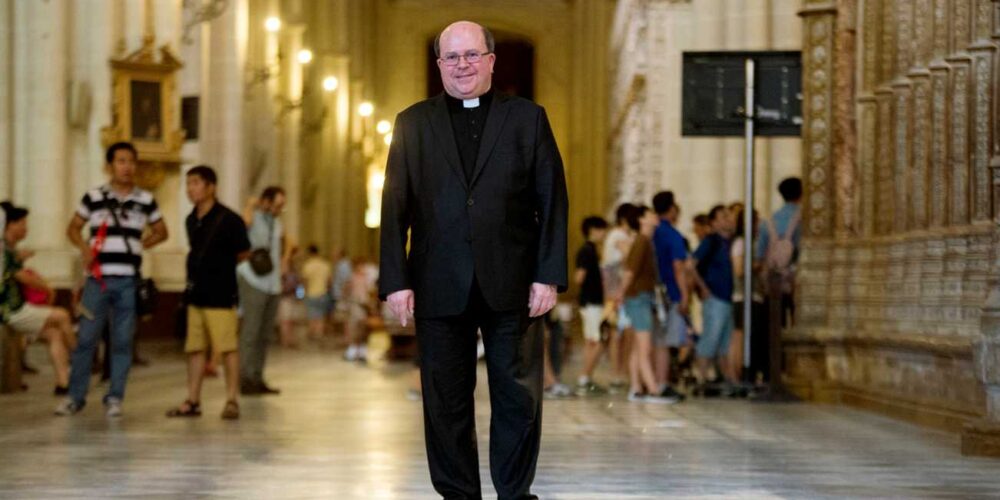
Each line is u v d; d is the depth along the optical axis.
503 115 6.75
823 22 15.73
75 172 23.39
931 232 13.03
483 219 6.66
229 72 31.61
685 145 23.41
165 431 12.04
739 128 15.73
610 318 17.45
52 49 22.92
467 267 6.64
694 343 18.52
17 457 10.02
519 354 6.74
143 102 23.88
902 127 14.20
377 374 21.78
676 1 23.66
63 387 16.02
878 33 14.94
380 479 8.83
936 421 12.36
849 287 15.53
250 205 16.62
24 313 15.79
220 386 17.95
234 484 8.57
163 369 20.88
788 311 17.06
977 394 11.60
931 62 13.09
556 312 17.47
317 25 46.38
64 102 23.17
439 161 6.72
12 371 16.41
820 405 15.07
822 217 15.79
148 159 23.89
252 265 16.47
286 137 38.53
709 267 16.36
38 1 22.89
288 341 32.34
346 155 48.75
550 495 8.10
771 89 15.79
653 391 15.66
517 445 6.81
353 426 12.61
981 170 12.13
